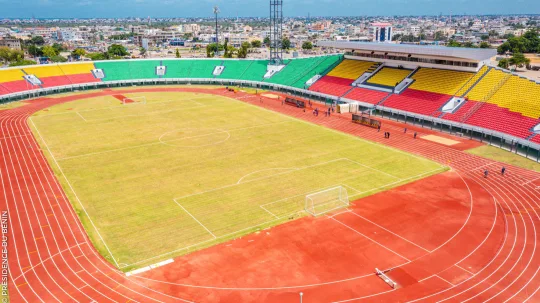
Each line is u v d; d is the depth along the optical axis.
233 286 33.78
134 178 56.31
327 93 106.88
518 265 36.41
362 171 58.66
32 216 45.59
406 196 50.47
